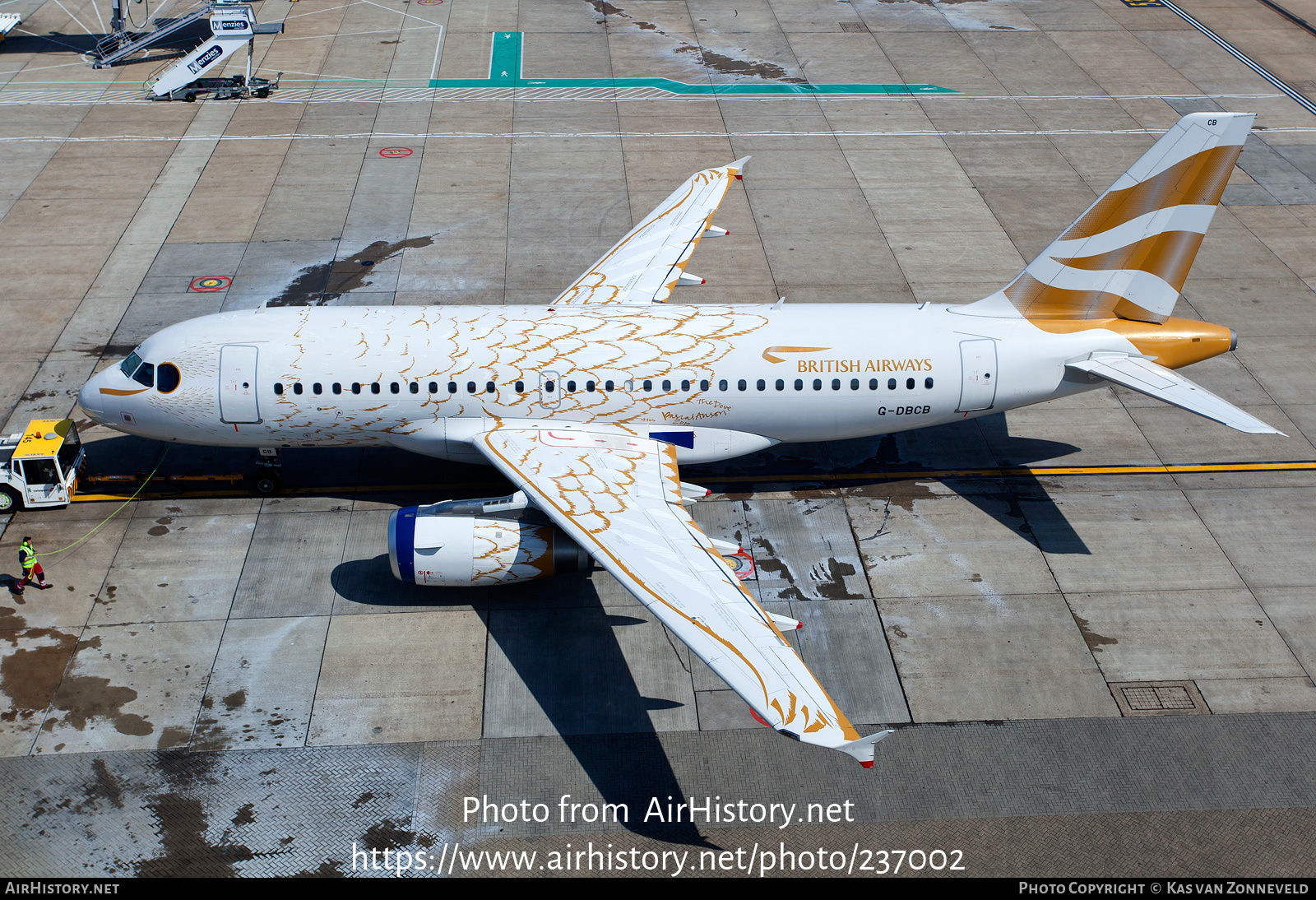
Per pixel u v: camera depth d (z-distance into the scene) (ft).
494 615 84.69
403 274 127.95
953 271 131.34
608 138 162.20
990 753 73.97
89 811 68.13
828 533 94.12
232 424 91.35
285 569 88.33
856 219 142.82
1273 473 101.45
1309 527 94.63
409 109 169.89
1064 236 91.66
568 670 79.92
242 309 120.26
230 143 157.69
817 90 179.32
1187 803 70.85
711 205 118.93
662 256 111.04
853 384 92.22
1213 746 74.54
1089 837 68.64
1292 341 119.65
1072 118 170.71
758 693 60.13
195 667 78.64
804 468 103.30
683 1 217.36
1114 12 213.05
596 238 136.36
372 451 104.63
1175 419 110.11
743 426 94.07
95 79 176.96
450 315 93.50
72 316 118.42
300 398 89.81
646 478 85.87
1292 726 75.97
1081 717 76.59
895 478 101.76
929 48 196.34
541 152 157.58
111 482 95.91
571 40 197.36
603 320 93.45
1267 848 67.92
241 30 165.99
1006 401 94.63
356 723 74.95
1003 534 94.02
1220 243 138.41
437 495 98.07
